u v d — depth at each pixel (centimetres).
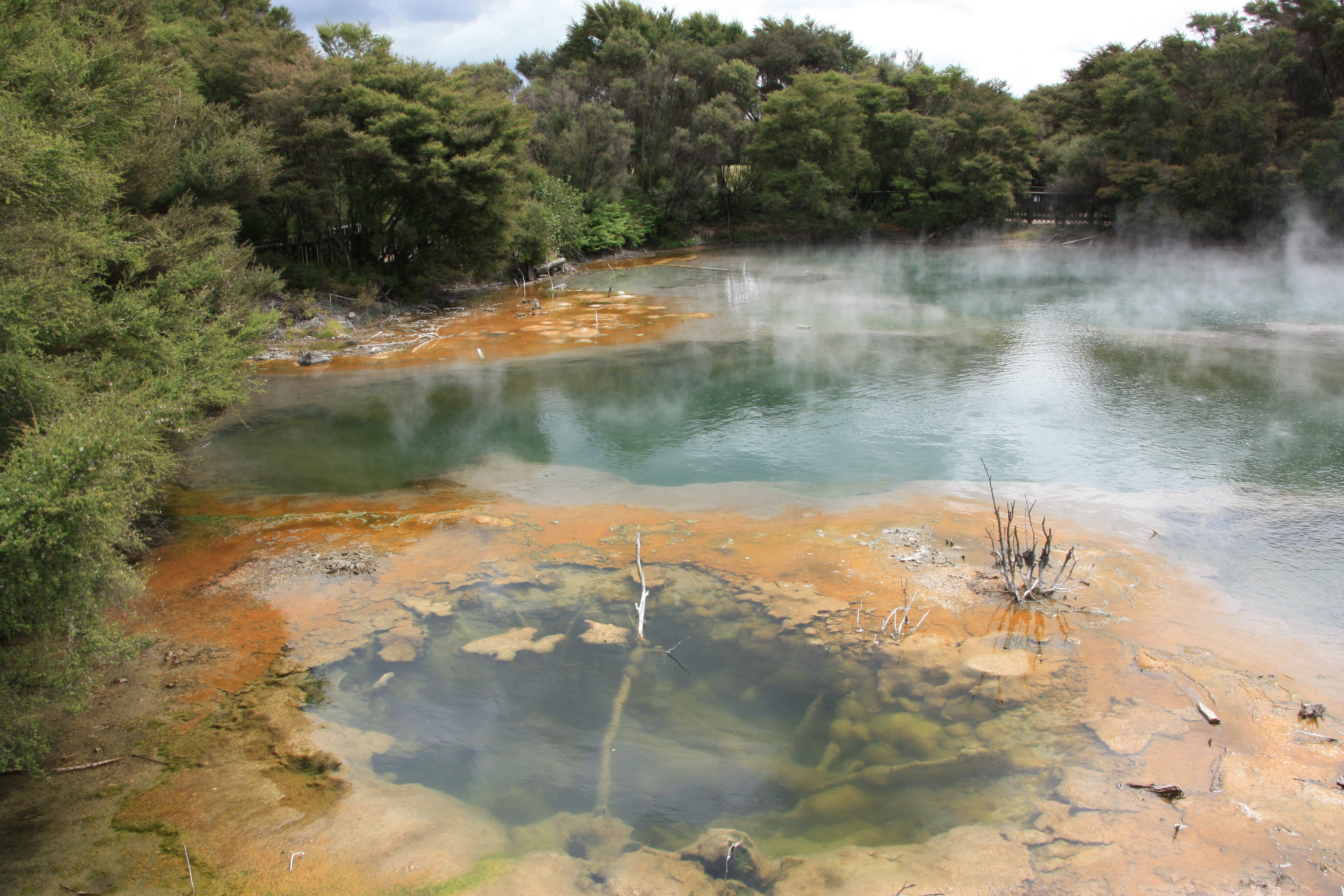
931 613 505
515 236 2156
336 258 1897
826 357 1285
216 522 688
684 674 457
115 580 375
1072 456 801
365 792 363
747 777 375
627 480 778
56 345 557
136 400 506
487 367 1277
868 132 3484
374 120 1716
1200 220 2609
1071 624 486
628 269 2680
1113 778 352
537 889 305
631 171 3428
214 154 1288
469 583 566
